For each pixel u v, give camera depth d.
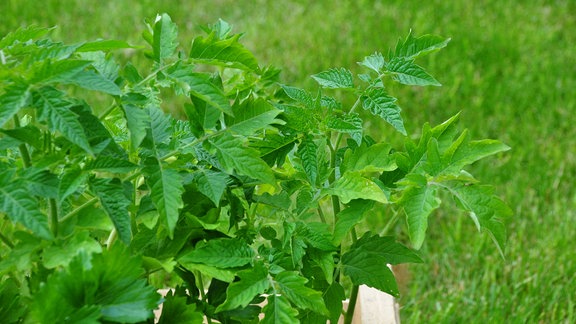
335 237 1.00
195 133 0.95
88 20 3.20
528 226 2.25
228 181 1.00
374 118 2.62
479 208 0.95
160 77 0.92
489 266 2.09
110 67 0.93
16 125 0.90
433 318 1.90
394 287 1.04
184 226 0.99
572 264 2.07
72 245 0.85
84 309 0.78
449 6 3.44
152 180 0.89
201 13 3.33
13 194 0.81
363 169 1.01
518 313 1.91
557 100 2.79
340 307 1.07
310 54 3.04
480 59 3.06
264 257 0.98
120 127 1.10
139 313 0.81
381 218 2.15
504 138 2.62
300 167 1.07
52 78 0.83
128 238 0.86
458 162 0.97
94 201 0.91
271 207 1.11
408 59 1.05
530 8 3.44
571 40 3.21
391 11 3.38
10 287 0.94
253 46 3.07
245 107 0.97
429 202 0.95
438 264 2.12
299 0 3.44
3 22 3.09
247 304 0.94
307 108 1.03
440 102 2.77
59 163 0.88
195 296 0.99
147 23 1.01
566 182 2.43
